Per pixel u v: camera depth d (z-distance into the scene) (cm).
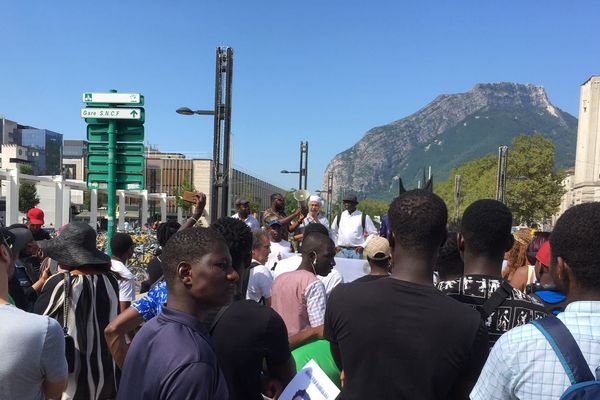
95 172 847
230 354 234
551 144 4862
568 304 185
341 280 510
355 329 215
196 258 196
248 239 288
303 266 410
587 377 165
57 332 236
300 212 954
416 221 221
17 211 2094
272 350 241
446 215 227
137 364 185
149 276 538
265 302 445
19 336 221
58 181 2511
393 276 229
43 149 14662
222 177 1176
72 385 364
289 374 255
